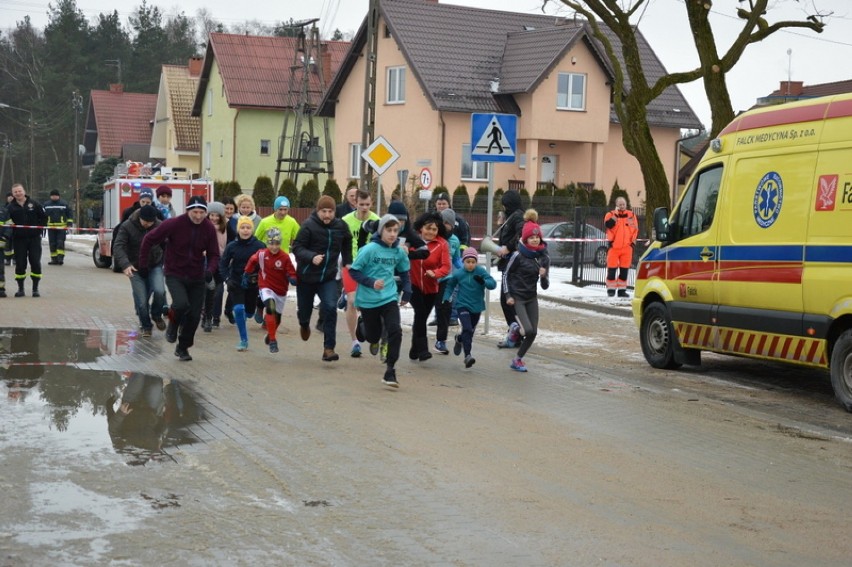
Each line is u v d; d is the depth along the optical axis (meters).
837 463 8.62
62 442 8.33
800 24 20.42
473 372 12.56
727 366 14.13
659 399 11.23
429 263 12.55
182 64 106.25
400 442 8.68
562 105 47.31
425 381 11.76
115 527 6.24
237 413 9.60
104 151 78.00
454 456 8.28
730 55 19.94
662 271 13.59
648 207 21.69
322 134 60.81
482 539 6.26
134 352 13.16
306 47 55.09
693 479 7.91
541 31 47.84
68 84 93.75
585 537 6.38
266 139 59.75
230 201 16.75
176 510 6.62
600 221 25.50
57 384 10.81
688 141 63.66
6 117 96.62
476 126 16.33
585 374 12.71
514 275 12.73
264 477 7.47
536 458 8.33
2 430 8.69
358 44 49.44
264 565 5.67
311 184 47.78
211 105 62.78
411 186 46.75
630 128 21.45
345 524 6.46
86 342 13.91
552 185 44.31
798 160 11.38
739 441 9.30
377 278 11.24
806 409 11.09
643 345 13.95
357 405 10.17
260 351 13.63
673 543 6.34
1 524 6.23
